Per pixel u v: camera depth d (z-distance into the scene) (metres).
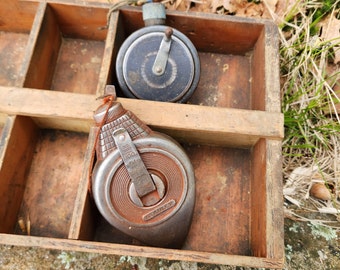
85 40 0.37
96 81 0.36
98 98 0.28
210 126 0.29
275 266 0.26
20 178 0.31
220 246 0.31
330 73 0.38
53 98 0.30
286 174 0.36
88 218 0.29
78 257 0.32
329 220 0.35
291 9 0.37
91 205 0.29
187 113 0.30
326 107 0.36
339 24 0.37
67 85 0.35
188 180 0.28
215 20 0.33
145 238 0.28
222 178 0.33
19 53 0.36
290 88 0.36
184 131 0.30
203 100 0.35
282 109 0.37
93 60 0.36
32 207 0.32
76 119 0.30
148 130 0.28
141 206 0.27
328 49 0.36
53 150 0.33
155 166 0.28
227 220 0.32
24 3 0.33
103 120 0.27
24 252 0.32
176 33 0.32
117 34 0.33
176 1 0.38
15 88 0.30
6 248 0.32
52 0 0.33
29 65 0.31
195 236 0.31
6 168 0.29
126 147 0.27
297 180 0.36
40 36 0.32
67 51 0.37
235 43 0.35
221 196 0.32
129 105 0.30
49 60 0.34
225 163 0.33
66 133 0.34
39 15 0.32
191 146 0.34
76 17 0.34
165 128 0.30
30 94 0.29
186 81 0.32
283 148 0.37
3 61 0.36
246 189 0.33
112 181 0.27
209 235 0.31
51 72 0.35
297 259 0.33
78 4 0.33
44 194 0.32
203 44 0.36
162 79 0.32
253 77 0.35
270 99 0.30
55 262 0.32
